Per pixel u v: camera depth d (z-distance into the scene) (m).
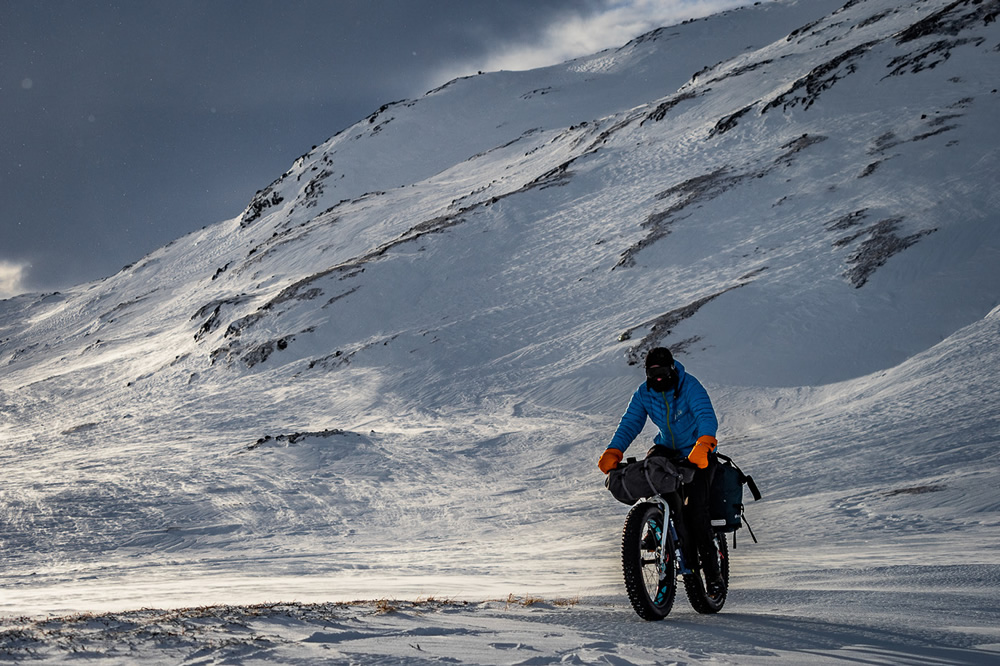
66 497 32.84
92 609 8.10
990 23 81.19
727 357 43.88
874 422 27.72
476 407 46.47
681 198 71.44
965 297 43.38
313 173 176.50
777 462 24.78
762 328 45.59
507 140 173.75
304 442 39.88
